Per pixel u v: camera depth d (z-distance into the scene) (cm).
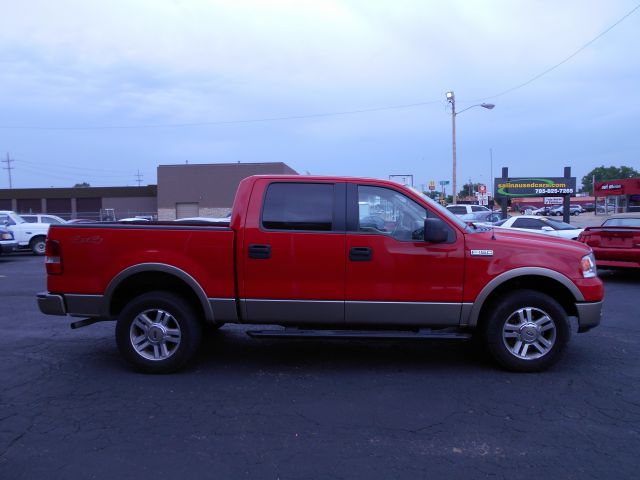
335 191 544
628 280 1248
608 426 425
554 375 547
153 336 552
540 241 551
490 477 347
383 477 348
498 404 471
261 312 542
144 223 674
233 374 558
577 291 534
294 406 468
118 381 537
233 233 539
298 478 347
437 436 407
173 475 350
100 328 786
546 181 3039
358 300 535
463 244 531
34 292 1135
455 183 3222
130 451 384
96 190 5456
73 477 348
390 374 556
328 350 650
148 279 570
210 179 5006
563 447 389
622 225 1289
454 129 3191
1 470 357
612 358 607
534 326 540
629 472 353
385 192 545
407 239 536
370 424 430
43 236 2194
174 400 484
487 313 552
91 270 551
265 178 551
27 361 610
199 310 582
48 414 452
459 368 573
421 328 550
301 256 535
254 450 386
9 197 5422
